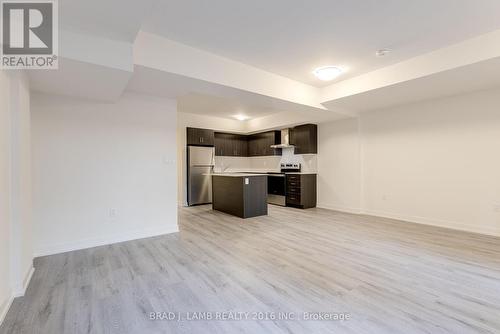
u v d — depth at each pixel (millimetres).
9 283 1987
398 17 2395
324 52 3145
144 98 3832
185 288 2205
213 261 2812
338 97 4266
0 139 1849
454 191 4148
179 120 6633
